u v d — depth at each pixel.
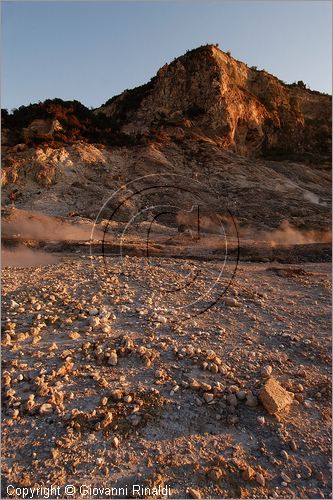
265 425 4.32
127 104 57.06
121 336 6.00
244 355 5.74
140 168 35.75
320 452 4.00
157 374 5.01
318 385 5.14
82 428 4.05
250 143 54.81
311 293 9.14
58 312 6.82
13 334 5.86
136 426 4.14
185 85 52.25
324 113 72.50
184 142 43.31
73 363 5.21
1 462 3.61
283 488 3.58
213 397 4.63
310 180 44.72
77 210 28.97
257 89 63.22
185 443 3.98
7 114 43.34
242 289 8.98
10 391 4.50
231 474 3.67
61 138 38.97
